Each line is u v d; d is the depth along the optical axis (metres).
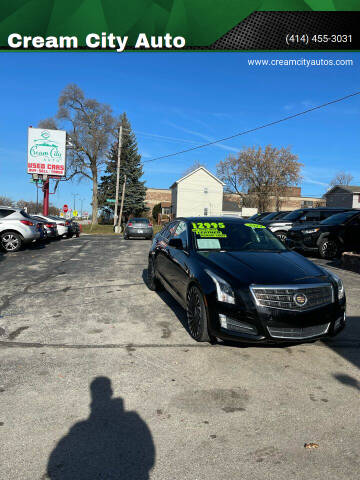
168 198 82.25
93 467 2.00
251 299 3.43
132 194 54.53
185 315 5.06
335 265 9.73
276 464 2.05
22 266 9.29
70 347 3.82
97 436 2.29
